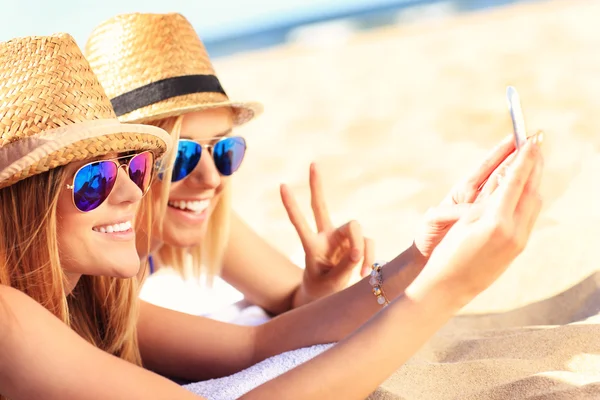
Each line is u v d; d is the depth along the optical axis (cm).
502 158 179
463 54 1591
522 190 144
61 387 149
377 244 423
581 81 1059
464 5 3356
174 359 227
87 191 160
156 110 226
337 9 4812
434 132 911
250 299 284
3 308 148
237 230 277
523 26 1872
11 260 159
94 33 244
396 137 923
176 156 229
